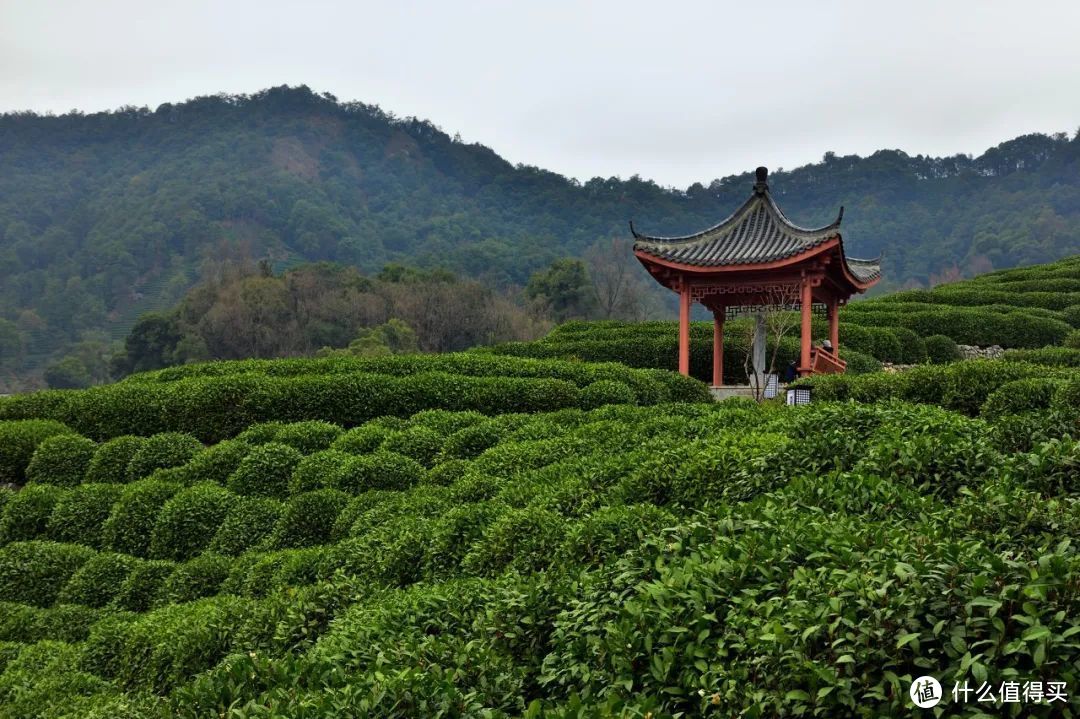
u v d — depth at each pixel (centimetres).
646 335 3256
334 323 7794
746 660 490
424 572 927
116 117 17275
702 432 1191
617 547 738
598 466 1032
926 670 443
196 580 1178
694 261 2353
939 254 11788
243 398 1892
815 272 2277
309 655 716
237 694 639
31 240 12519
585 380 2072
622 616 577
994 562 474
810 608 491
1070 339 2802
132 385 2077
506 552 846
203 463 1578
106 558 1307
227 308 7450
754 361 2512
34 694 927
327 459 1479
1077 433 870
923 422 909
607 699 499
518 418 1590
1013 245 10800
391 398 1906
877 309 3709
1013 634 439
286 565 1081
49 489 1617
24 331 9850
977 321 3444
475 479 1198
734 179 16012
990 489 648
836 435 880
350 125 18362
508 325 8319
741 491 830
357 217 14938
